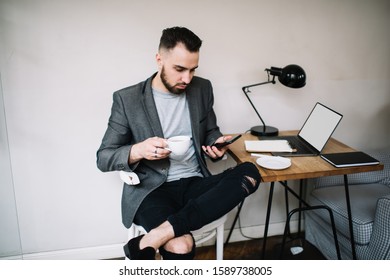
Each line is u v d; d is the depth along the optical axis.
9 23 1.65
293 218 2.34
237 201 1.31
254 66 2.00
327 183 2.09
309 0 1.98
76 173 1.92
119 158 1.38
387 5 2.12
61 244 2.01
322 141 1.68
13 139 1.79
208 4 1.84
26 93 1.75
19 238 1.94
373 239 1.66
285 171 1.47
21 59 1.70
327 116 1.74
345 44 2.11
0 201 1.86
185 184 1.55
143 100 1.51
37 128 1.81
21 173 1.85
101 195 1.99
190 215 1.22
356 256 1.79
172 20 1.82
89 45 1.75
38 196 1.91
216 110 2.03
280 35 1.99
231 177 1.37
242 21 1.91
